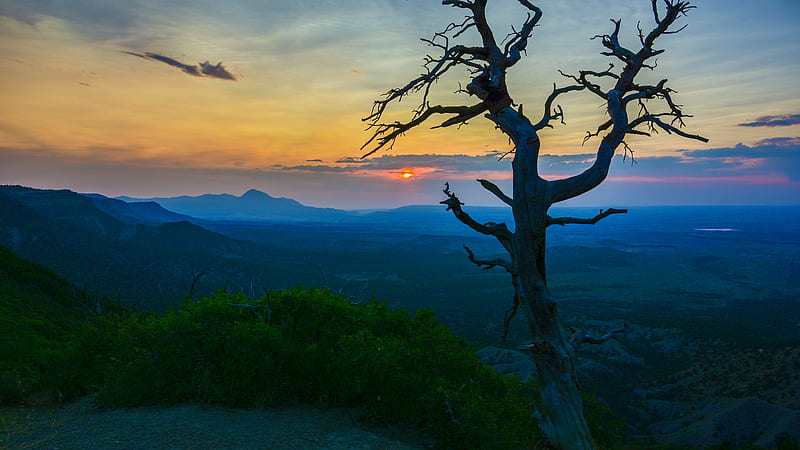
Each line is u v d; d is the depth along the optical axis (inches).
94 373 369.4
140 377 304.5
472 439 255.9
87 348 390.0
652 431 2960.1
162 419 257.9
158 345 311.6
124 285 5816.9
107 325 404.5
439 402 272.8
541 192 273.6
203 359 321.7
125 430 236.8
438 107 287.3
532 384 376.8
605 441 449.7
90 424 250.7
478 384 335.0
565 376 277.9
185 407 286.7
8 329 669.9
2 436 228.2
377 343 309.6
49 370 387.5
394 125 290.0
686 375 3895.2
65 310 1073.5
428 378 299.0
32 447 207.9
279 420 272.2
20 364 502.6
